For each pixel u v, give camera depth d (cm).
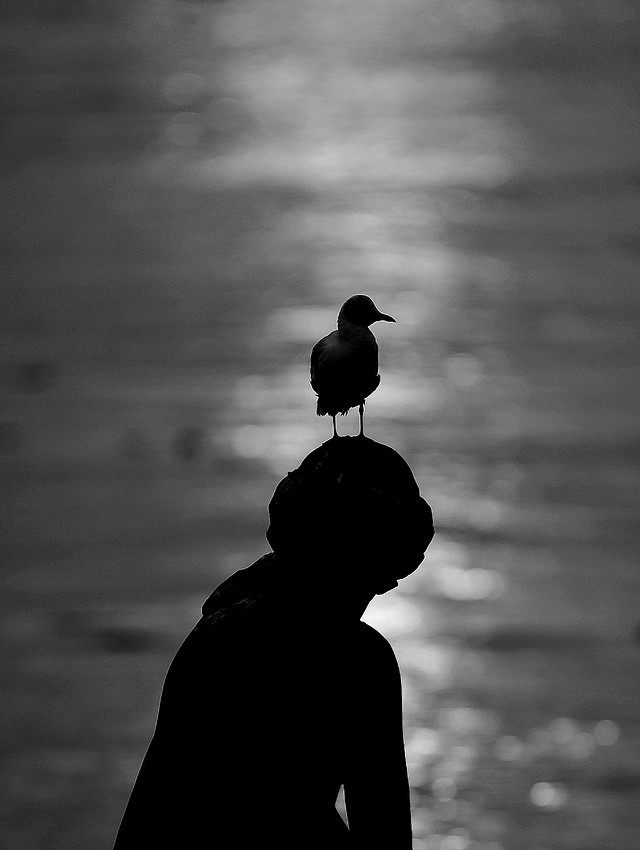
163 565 2645
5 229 5256
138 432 3341
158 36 9306
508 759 1986
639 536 2722
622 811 1855
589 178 5600
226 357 3819
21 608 2472
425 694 2166
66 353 3909
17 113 7100
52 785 1930
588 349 3825
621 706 2117
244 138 6519
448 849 1780
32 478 3094
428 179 5675
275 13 10075
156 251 4897
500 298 4272
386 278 4512
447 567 2603
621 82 7431
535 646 2308
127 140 6556
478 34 9088
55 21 9969
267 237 5009
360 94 7350
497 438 3225
